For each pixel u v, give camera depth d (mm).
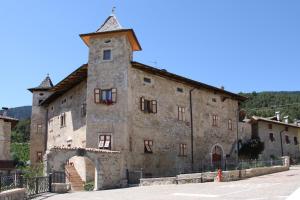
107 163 26016
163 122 33031
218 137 39094
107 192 21375
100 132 29000
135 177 28719
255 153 44281
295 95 108000
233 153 40844
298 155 54531
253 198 14242
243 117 48562
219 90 39219
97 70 30141
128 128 29109
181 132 34656
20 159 56781
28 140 76500
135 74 31141
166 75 33562
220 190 18422
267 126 49375
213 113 39094
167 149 32875
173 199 15328
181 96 35531
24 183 18125
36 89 47031
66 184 22141
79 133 32219
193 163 35219
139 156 30188
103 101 29375
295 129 55125
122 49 29953
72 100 35094
